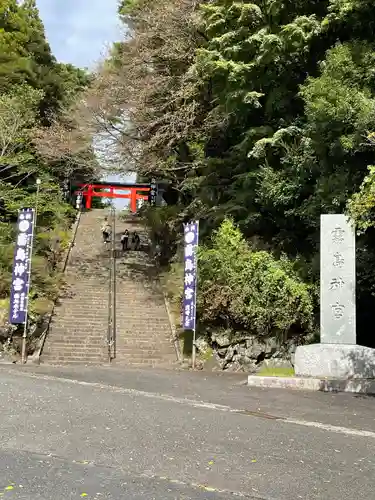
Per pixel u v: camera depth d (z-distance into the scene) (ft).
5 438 18.93
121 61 68.85
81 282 67.41
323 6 50.34
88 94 68.23
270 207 50.49
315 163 44.73
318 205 43.70
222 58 50.90
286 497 14.32
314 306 46.11
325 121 40.47
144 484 14.84
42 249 70.59
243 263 47.55
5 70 82.17
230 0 52.90
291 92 50.78
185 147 67.26
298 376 38.04
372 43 42.32
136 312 60.59
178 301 60.64
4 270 58.49
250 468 16.70
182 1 60.85
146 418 23.41
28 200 68.03
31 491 13.91
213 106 60.64
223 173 59.26
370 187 29.73
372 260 42.96
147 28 64.54
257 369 46.65
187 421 23.25
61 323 56.03
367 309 49.96
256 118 54.70
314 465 17.33
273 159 51.29
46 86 89.81
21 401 25.70
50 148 68.18
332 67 41.27
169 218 73.36
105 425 21.59
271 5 48.83
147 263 77.61
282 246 51.85
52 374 39.27
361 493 14.85
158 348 53.57
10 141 65.00
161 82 61.00
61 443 18.66
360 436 22.04
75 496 13.70
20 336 51.39
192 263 50.03
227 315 48.44
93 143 66.13
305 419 25.55
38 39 97.19
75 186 111.75
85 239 88.99
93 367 45.98
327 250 39.70
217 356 48.80
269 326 46.80
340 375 37.22
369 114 36.70
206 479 15.52
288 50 47.83
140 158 64.95
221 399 30.73
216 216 54.80
